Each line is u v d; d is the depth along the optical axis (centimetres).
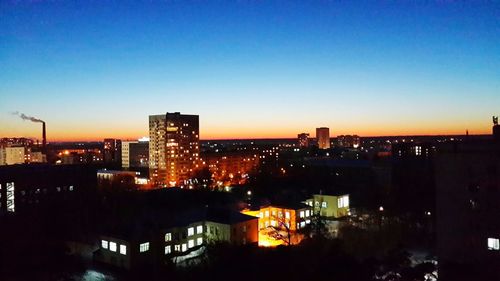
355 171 16312
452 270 5812
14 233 7531
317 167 17512
